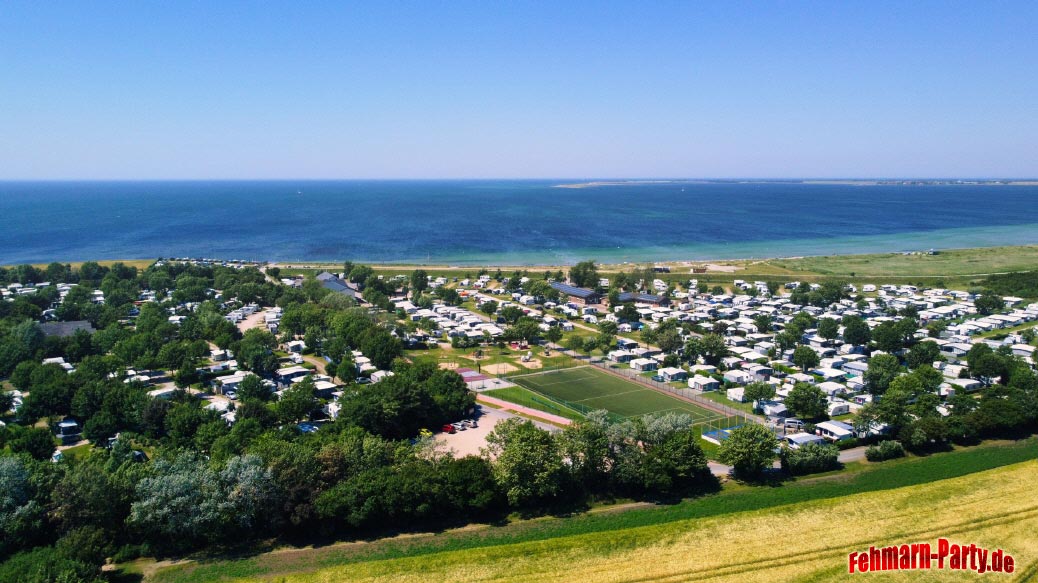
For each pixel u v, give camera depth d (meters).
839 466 115.38
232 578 80.62
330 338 193.50
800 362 174.00
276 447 99.69
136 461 111.75
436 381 143.12
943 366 168.62
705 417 140.50
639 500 104.00
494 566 76.38
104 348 180.38
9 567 74.56
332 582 74.69
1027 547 75.00
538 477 97.69
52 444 112.81
